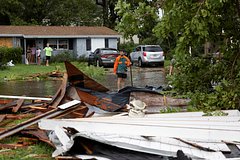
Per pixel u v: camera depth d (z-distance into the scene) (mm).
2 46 36344
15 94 16891
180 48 7516
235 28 8023
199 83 8539
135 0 7504
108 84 20438
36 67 33438
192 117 7445
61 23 52125
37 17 51781
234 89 7754
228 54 8234
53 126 7309
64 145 6641
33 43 41531
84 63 37156
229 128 6324
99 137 6555
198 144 6406
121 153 6312
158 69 31484
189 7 7102
